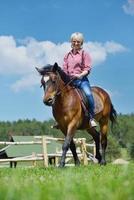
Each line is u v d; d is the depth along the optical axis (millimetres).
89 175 5840
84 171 8023
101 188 2867
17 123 160000
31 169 9938
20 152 43219
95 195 2469
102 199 2408
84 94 11578
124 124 132125
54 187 3090
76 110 11250
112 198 2396
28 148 43438
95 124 11867
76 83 11516
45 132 148125
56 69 10664
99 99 13070
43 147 19422
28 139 44156
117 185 3053
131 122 134375
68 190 2773
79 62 11773
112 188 2965
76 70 11805
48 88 10453
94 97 12938
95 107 12734
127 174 3637
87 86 11641
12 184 3090
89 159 21516
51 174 7668
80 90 11562
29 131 151125
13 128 154875
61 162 10617
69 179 3131
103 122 13531
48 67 10711
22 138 43938
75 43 11781
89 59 11828
